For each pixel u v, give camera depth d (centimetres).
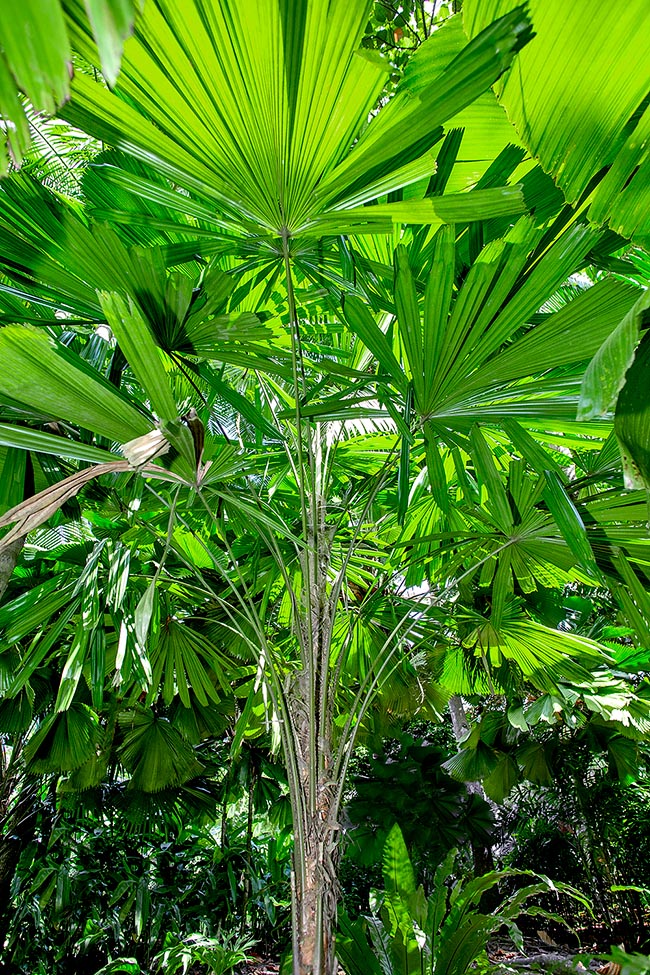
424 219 122
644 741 430
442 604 305
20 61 29
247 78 93
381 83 94
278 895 548
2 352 118
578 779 583
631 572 195
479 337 147
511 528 191
